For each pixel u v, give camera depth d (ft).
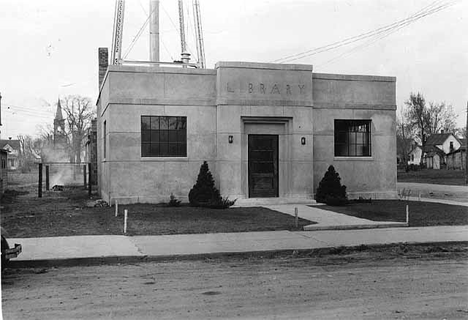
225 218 55.16
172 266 34.35
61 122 313.53
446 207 67.10
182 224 51.08
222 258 37.42
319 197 71.10
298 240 43.04
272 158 72.64
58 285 28.43
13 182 179.52
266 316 21.93
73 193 103.86
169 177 69.67
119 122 67.97
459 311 22.63
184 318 21.68
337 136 77.05
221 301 24.53
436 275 30.78
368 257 37.65
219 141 69.82
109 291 26.84
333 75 75.56
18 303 24.38
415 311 22.66
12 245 39.99
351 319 21.47
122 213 58.95
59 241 41.96
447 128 352.69
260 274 31.27
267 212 60.39
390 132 78.02
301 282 28.81
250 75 70.79
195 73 70.74
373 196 76.95
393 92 78.23
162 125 70.18
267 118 71.46
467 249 41.19
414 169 273.13
